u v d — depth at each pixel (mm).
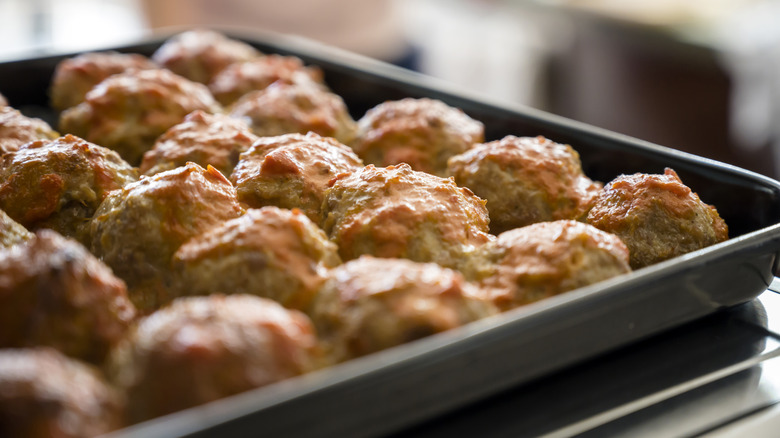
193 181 402
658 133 939
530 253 388
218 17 869
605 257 387
